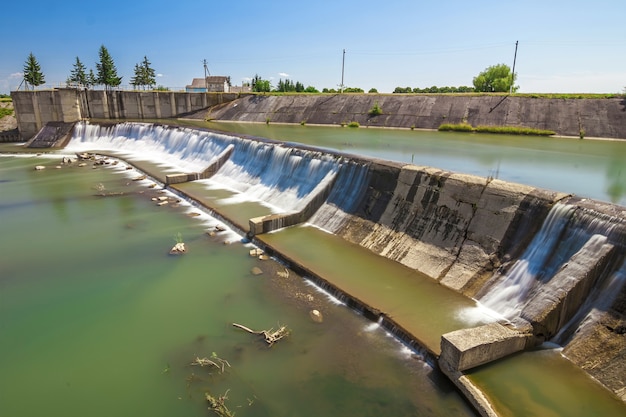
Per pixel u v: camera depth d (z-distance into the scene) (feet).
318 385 41.57
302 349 46.83
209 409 39.04
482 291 54.80
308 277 62.69
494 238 57.77
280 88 368.68
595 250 45.52
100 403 40.06
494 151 112.37
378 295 55.31
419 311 51.44
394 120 182.50
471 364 40.24
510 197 58.18
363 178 82.17
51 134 189.67
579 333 43.45
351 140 136.56
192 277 63.98
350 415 38.04
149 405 39.75
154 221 88.94
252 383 42.06
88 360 46.09
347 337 48.80
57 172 135.74
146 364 45.24
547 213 53.36
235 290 59.98
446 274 59.72
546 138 141.59
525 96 164.66
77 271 66.33
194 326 51.75
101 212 94.84
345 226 78.74
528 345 43.45
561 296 43.93
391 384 41.50
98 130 189.37
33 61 288.92
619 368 38.81
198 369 44.24
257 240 75.72
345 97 207.72
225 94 239.30
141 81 331.57
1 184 119.14
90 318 53.88
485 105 169.17
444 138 142.41
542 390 38.60
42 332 51.11
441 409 38.52
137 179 126.00
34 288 61.31
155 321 52.90
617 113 143.95
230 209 92.68
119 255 72.02
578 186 74.13
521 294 50.98
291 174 100.32
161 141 166.61
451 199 65.57
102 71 291.79
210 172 124.26
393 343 47.57
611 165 93.04
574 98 155.22
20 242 77.66
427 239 66.03
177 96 232.12
